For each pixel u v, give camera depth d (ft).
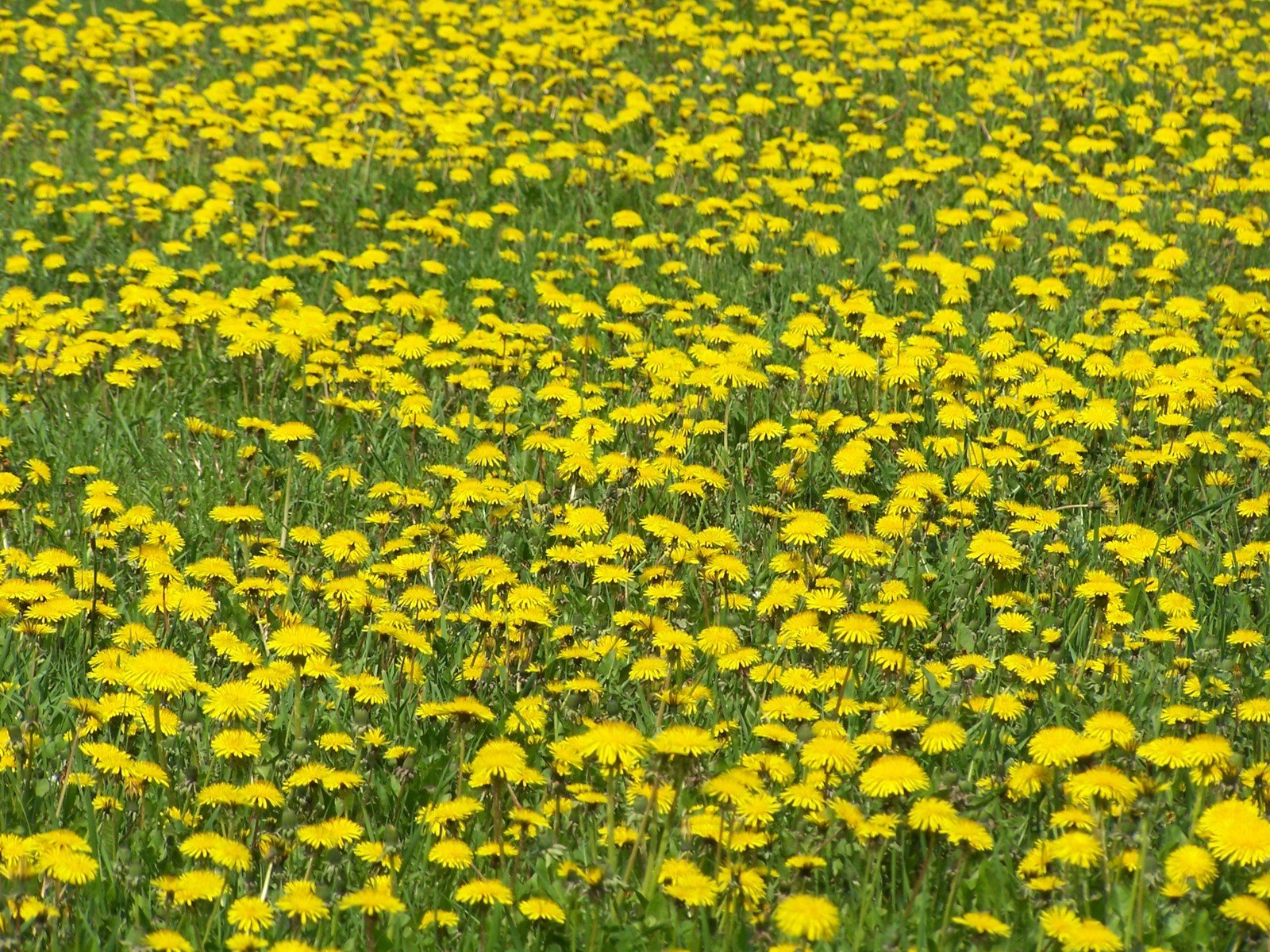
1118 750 15.83
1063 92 46.83
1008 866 14.24
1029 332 28.96
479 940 13.65
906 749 15.34
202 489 24.04
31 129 45.14
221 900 13.66
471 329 30.66
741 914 13.51
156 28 53.52
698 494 21.89
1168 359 28.35
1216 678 17.83
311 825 14.75
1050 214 34.71
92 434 25.70
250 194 38.65
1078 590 19.22
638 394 26.48
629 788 15.16
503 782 14.89
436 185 40.01
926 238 36.06
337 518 23.41
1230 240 35.04
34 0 63.26
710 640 17.54
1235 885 13.85
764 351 26.78
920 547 21.67
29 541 21.76
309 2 58.80
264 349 27.48
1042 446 23.80
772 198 38.55
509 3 57.36
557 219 38.04
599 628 19.93
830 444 24.89
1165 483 23.61
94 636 18.83
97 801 15.05
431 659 18.85
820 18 56.95
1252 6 58.75
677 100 47.93
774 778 14.75
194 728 16.21
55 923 13.03
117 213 36.42
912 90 48.52
